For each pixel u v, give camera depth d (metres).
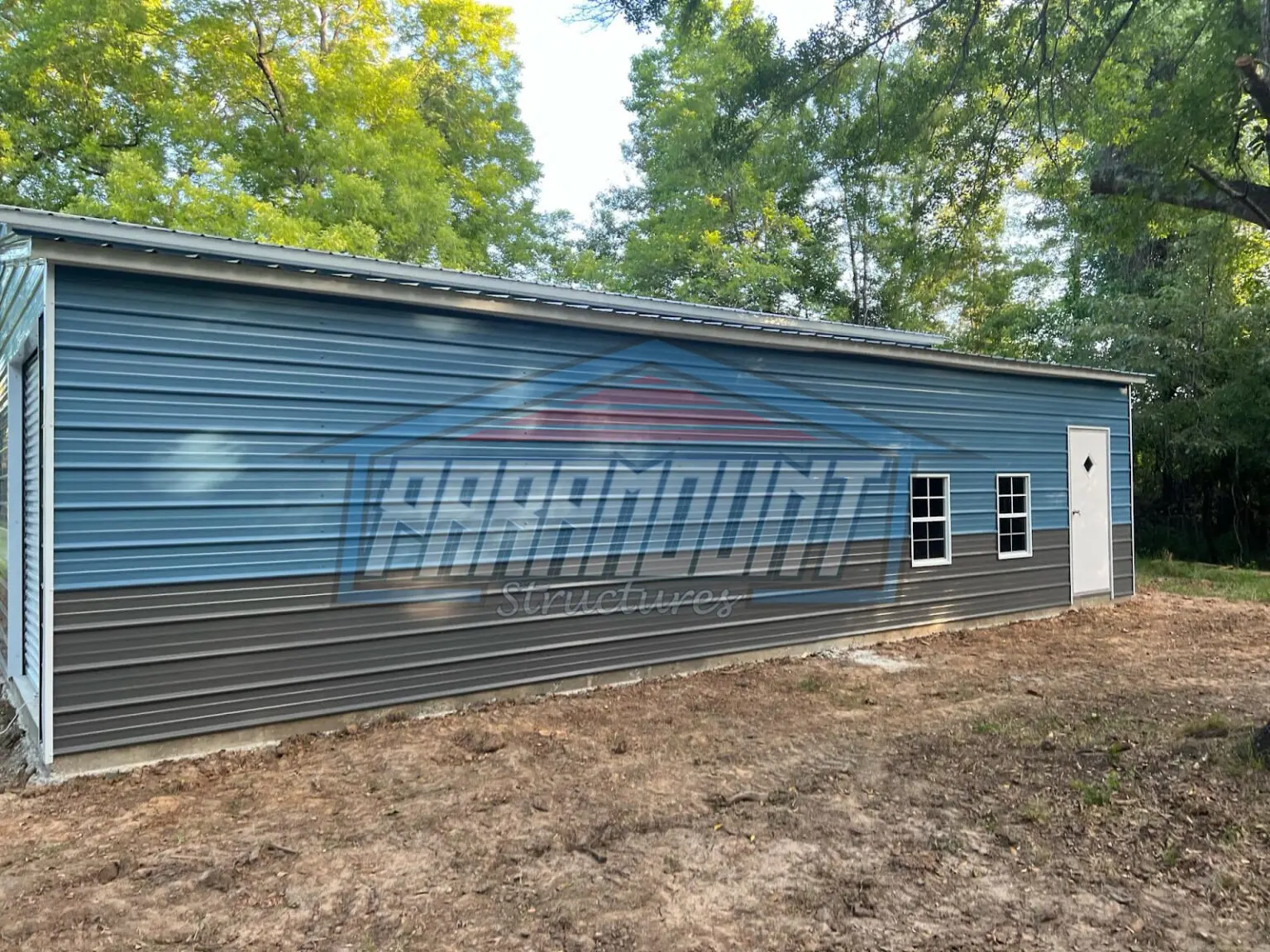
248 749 5.37
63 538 4.80
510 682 6.62
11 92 16.53
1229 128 7.03
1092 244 11.03
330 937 3.12
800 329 10.05
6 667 7.04
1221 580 14.61
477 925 3.22
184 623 5.20
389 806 4.46
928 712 6.35
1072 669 7.83
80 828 4.16
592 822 4.23
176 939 3.10
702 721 6.12
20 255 4.95
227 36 17.28
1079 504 11.55
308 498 5.69
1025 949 3.01
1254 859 3.58
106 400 4.94
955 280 20.97
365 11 19.42
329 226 16.41
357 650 5.88
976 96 9.16
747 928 3.19
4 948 3.03
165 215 14.52
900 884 3.53
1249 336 16.86
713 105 20.50
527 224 23.41
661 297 22.36
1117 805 4.22
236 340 5.40
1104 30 8.16
